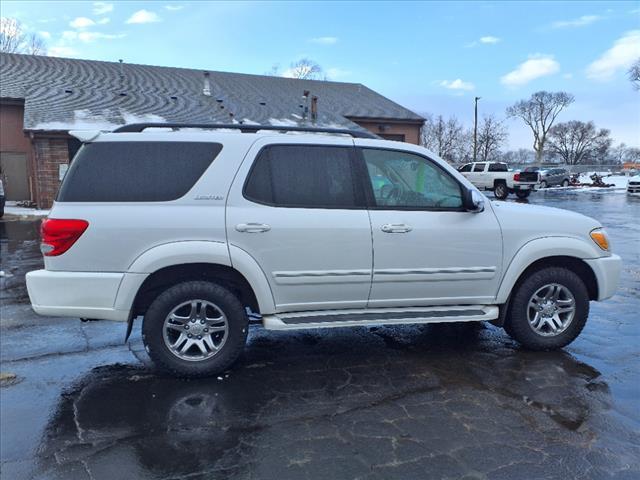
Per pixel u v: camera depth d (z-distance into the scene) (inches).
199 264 151.9
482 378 156.2
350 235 157.3
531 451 115.2
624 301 251.9
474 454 114.0
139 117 798.5
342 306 163.0
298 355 176.4
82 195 146.3
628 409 135.8
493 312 170.9
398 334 200.2
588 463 110.6
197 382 153.0
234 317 154.9
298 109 1021.2
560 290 178.5
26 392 146.2
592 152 3442.4
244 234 150.3
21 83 852.0
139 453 114.6
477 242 167.6
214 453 114.5
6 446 117.4
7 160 816.9
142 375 158.6
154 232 146.3
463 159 2642.7
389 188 165.5
